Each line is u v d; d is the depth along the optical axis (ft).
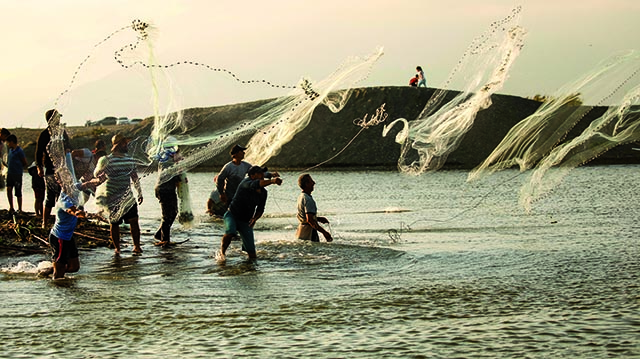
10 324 25.63
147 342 23.34
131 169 39.50
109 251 41.65
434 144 47.57
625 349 21.48
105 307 27.91
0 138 53.67
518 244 42.73
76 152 36.96
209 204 59.26
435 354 21.50
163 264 37.22
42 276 34.24
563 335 23.04
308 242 41.96
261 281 32.58
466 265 35.88
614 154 146.20
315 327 24.68
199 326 25.08
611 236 45.55
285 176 145.07
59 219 33.53
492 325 24.43
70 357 22.00
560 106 43.65
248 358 21.49
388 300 28.32
